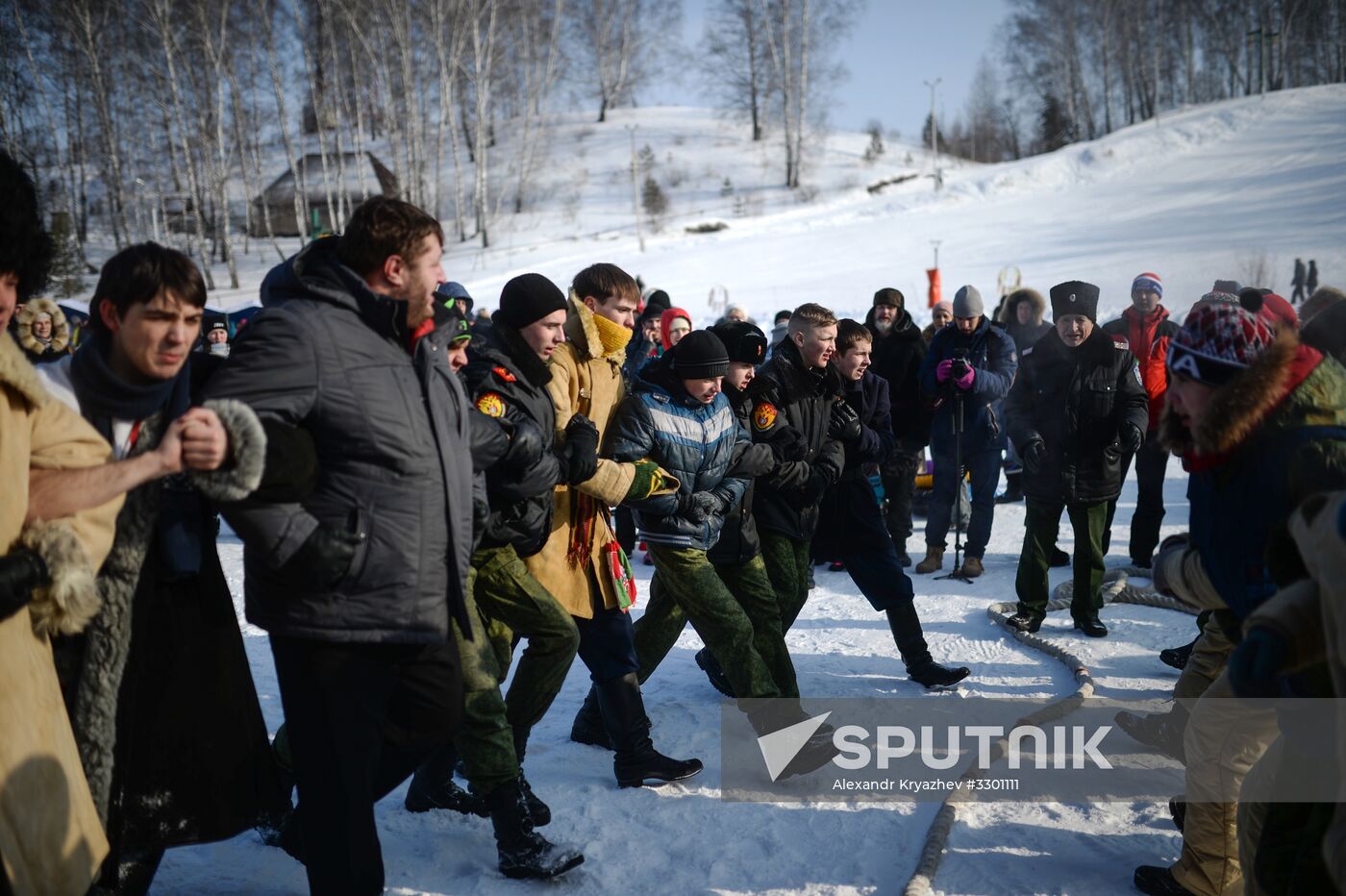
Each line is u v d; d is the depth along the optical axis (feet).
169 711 9.02
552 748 14.65
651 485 12.87
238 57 159.12
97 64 142.92
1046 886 10.68
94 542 7.77
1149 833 11.85
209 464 7.54
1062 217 134.72
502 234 175.73
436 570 9.04
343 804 8.79
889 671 17.97
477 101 167.63
